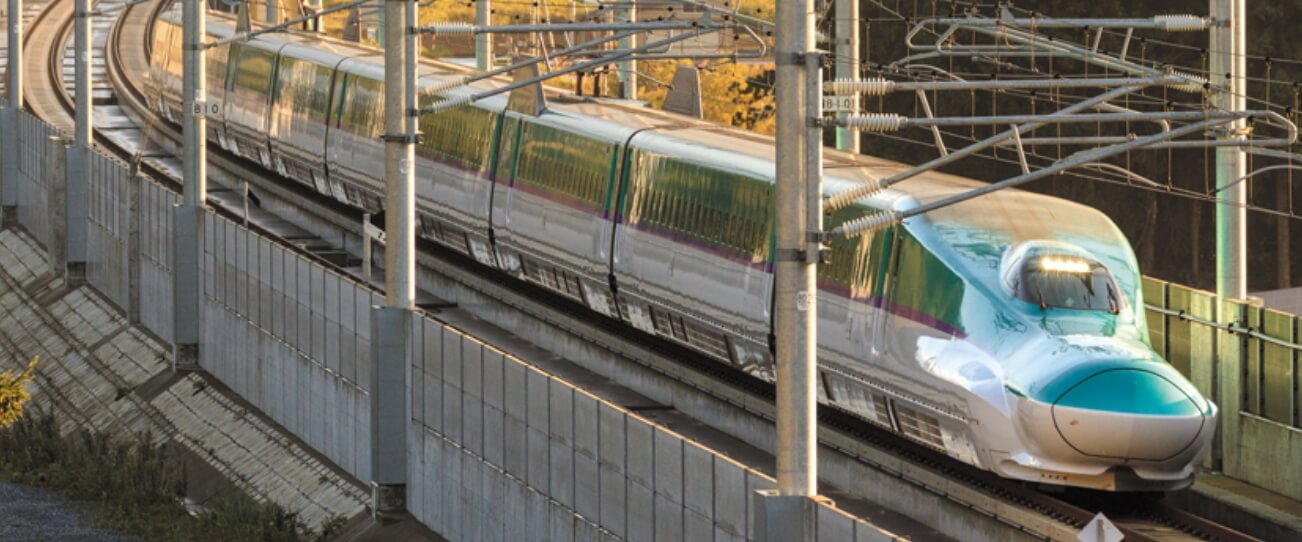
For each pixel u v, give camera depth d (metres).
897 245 74.44
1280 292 120.00
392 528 88.44
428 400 86.00
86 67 154.50
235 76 166.12
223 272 118.94
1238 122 73.75
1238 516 69.62
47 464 114.12
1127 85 68.06
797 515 55.91
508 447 77.31
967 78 166.88
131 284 137.62
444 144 123.75
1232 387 74.19
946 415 70.62
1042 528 66.19
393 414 89.25
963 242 72.31
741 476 59.59
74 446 115.94
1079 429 65.44
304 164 147.25
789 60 54.62
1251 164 171.50
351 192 138.12
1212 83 74.44
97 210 149.50
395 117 89.81
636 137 99.31
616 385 97.69
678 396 91.62
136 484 105.56
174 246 125.25
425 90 91.94
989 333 69.44
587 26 91.38
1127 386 65.75
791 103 54.72
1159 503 68.56
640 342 100.06
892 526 71.25
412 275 89.75
